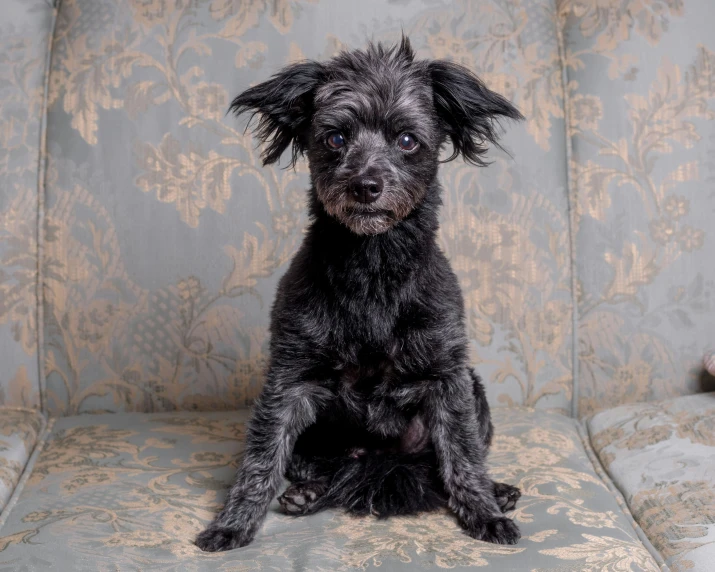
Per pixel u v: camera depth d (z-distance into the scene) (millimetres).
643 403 3189
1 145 3223
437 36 3314
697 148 3268
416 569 2002
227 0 3289
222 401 3309
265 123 2568
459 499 2330
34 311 3250
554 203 3303
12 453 2756
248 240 3254
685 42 3289
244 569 2014
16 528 2246
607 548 2105
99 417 3191
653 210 3279
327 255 2379
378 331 2346
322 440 2611
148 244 3238
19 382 3248
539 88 3314
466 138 2545
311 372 2404
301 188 3248
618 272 3295
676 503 2336
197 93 3248
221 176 3244
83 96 3238
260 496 2297
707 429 2756
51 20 3332
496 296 3303
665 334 3297
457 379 2406
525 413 3217
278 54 3270
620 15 3320
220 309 3266
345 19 3293
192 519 2312
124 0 3293
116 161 3229
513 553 2090
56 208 3234
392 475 2373
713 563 2014
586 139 3307
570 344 3324
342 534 2225
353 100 2299
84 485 2520
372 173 2213
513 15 3355
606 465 2752
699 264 3279
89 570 2025
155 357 3271
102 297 3246
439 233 3270
